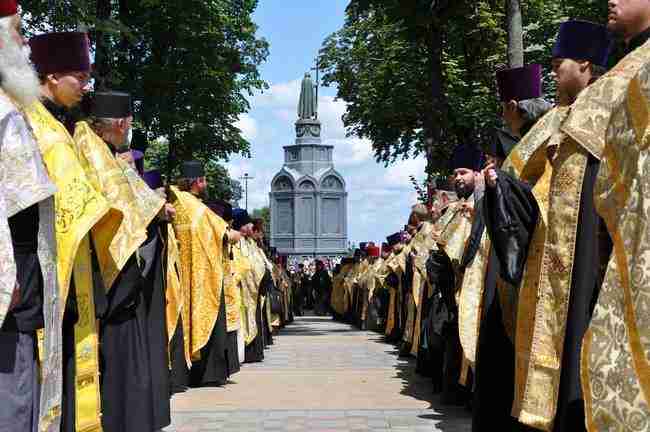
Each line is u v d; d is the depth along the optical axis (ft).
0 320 11.95
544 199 15.23
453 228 26.96
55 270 14.05
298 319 112.47
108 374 20.15
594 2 67.21
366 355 49.78
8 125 12.92
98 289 18.28
